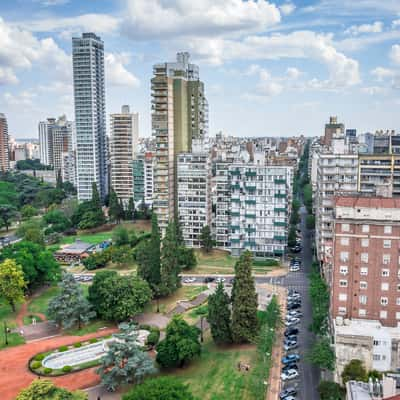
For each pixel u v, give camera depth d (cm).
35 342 11369
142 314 13012
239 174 17988
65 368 9919
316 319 11075
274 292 14625
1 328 12194
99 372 9106
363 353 8938
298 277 16212
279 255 18250
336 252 10456
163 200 19825
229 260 18300
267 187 17762
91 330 12031
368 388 7106
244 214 18212
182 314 13025
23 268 14188
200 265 17800
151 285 13638
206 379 9450
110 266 18150
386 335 8994
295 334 11519
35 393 7200
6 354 10744
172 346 9694
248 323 10756
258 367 9681
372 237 10169
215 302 10900
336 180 15950
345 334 9038
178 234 18288
